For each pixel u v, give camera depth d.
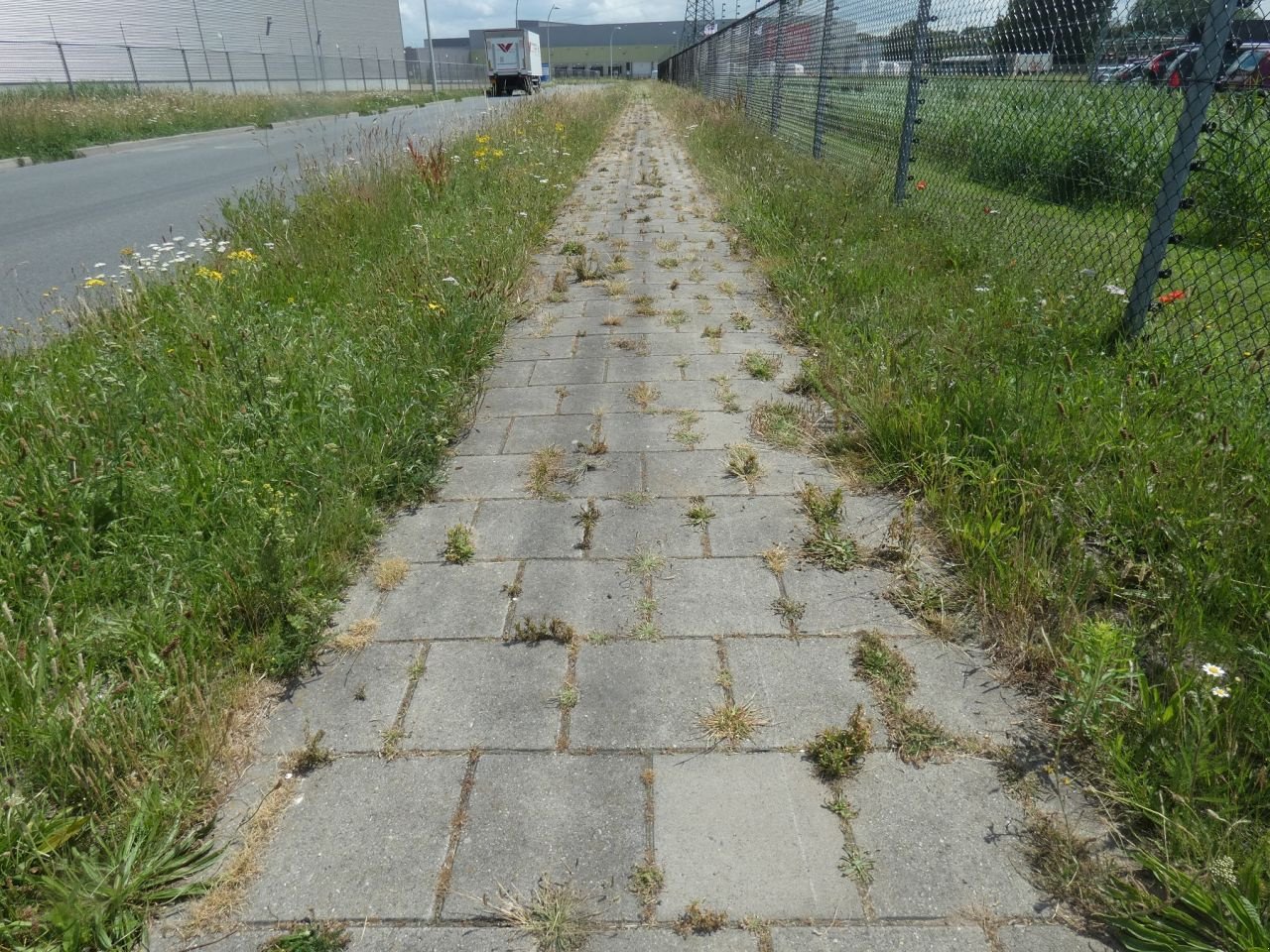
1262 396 3.35
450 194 8.02
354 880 1.78
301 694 2.29
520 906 1.70
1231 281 4.56
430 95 40.31
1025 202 6.08
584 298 5.78
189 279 5.19
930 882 1.74
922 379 3.67
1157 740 1.94
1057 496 2.81
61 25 31.94
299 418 3.49
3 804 1.82
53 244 7.93
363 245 6.43
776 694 2.25
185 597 2.54
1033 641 2.36
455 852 1.83
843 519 3.03
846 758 2.01
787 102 12.79
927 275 5.40
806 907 1.69
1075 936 1.63
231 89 40.00
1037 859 1.78
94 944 1.65
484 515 3.15
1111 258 5.03
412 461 3.37
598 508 3.17
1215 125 3.75
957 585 2.64
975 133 6.68
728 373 4.39
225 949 1.65
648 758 2.06
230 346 4.02
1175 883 1.64
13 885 1.70
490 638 2.49
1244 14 3.55
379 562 2.87
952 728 2.13
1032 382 3.52
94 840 1.83
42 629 2.33
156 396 3.63
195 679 2.23
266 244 6.08
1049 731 2.10
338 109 27.41
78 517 2.71
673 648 2.43
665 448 3.60
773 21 13.84
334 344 4.25
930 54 7.25
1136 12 4.69
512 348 4.88
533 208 8.27
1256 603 2.24
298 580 2.62
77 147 16.27
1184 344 3.90
